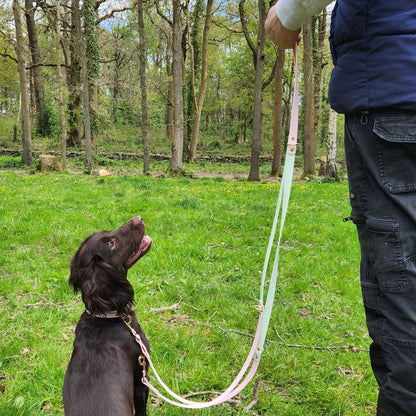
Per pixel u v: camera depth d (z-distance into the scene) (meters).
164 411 2.75
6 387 2.98
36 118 42.41
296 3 1.54
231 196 12.30
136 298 4.48
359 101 1.52
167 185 15.55
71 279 2.09
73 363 1.94
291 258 6.09
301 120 43.78
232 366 3.39
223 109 61.78
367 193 1.60
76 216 8.20
